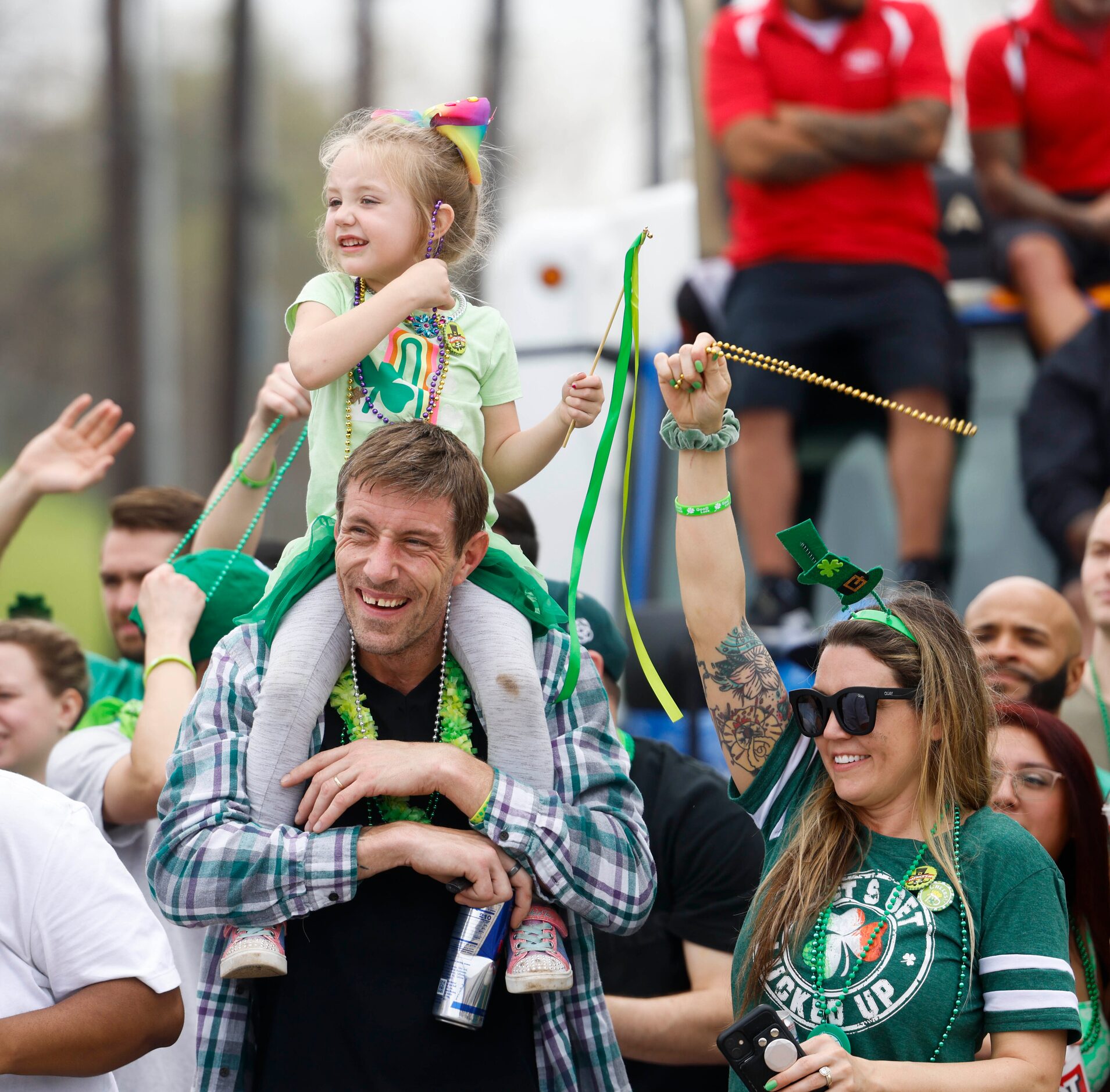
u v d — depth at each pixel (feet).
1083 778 37.63
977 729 30.81
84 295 152.56
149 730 36.52
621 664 44.04
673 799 39.86
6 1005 28.14
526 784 29.60
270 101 148.77
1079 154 76.79
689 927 38.99
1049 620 48.06
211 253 148.87
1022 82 76.54
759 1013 27.78
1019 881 29.45
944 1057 28.76
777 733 33.06
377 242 32.12
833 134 71.56
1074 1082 33.17
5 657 42.96
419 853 28.37
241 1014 30.12
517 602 31.09
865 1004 28.96
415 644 30.14
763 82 73.05
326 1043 29.19
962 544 75.36
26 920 28.45
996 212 77.97
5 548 49.14
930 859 30.07
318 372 30.14
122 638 50.60
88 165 151.94
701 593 33.37
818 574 31.78
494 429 34.01
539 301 85.92
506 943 29.89
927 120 71.61
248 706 30.32
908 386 72.43
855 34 72.64
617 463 83.51
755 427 73.56
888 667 30.45
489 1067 29.32
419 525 28.73
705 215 81.51
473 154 33.32
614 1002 37.45
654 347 85.51
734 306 74.84
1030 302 76.13
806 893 30.14
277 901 28.19
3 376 157.89
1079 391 74.28
